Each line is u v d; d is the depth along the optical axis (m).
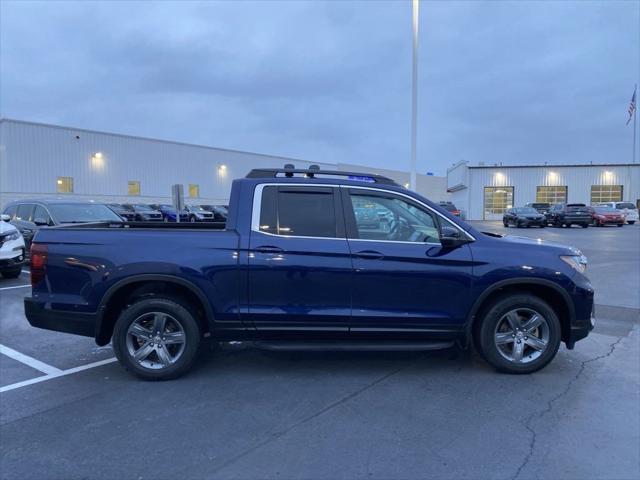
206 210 36.16
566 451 3.34
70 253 4.59
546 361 4.76
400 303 4.61
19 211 13.21
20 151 35.31
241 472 3.07
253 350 5.56
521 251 4.72
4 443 3.46
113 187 41.22
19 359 5.34
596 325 6.75
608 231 27.53
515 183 47.81
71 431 3.63
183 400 4.20
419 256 4.59
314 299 4.57
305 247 4.55
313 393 4.35
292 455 3.28
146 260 4.52
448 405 4.09
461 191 51.56
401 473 3.06
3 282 10.30
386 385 4.53
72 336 6.26
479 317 4.78
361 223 4.69
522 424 3.74
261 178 4.83
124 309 4.75
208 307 4.54
